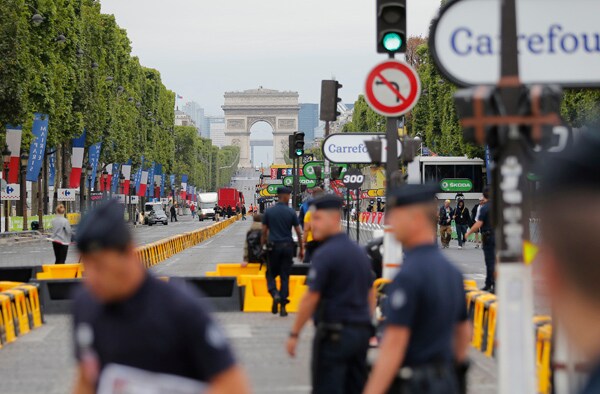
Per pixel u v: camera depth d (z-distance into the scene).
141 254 78.56
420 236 12.67
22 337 39.09
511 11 14.46
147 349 8.19
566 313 4.73
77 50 158.62
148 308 8.21
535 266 5.41
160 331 8.16
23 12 123.62
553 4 18.72
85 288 8.80
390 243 30.33
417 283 12.16
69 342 37.34
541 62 18.78
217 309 47.44
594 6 18.67
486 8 17.66
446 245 110.12
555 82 18.77
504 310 14.18
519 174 13.94
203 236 150.12
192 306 8.26
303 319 17.66
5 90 112.19
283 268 43.97
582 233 4.65
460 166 135.25
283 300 44.00
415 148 36.38
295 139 106.56
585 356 4.64
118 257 8.18
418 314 12.23
